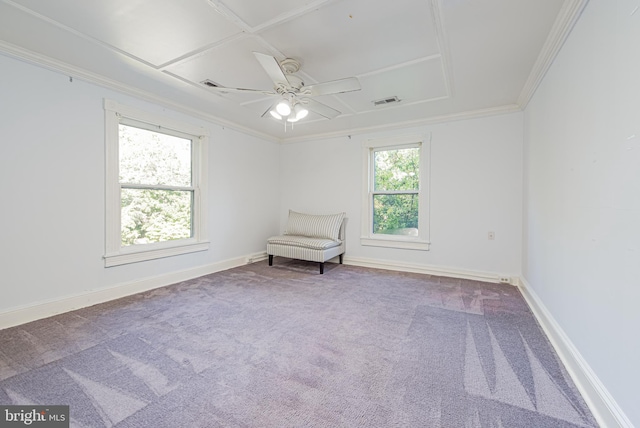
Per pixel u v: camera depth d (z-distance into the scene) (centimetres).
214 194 398
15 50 220
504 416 133
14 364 171
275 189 518
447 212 381
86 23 190
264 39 207
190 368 170
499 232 353
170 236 350
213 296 299
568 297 179
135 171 312
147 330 219
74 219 259
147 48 221
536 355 186
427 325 231
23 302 230
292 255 419
